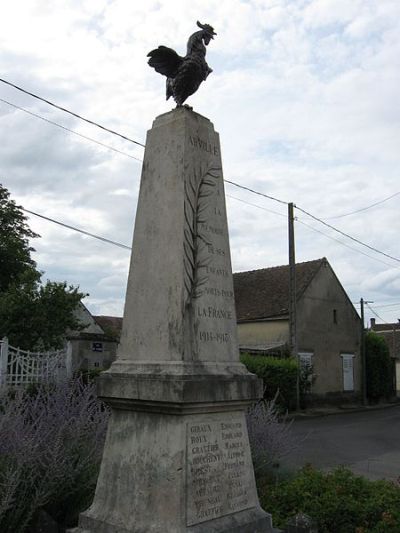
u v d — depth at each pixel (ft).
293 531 15.33
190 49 17.25
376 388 109.29
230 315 16.24
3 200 86.58
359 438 53.26
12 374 39.27
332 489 18.90
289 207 80.94
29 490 17.57
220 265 16.22
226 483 14.51
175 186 15.74
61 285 60.54
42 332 58.85
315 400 93.40
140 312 15.61
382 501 17.97
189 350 14.61
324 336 98.53
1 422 17.89
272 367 75.36
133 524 13.71
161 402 13.75
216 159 16.92
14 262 84.69
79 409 20.83
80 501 18.66
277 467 24.47
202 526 13.48
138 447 14.33
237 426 15.35
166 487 13.43
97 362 67.36
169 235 15.48
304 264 104.53
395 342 173.99
